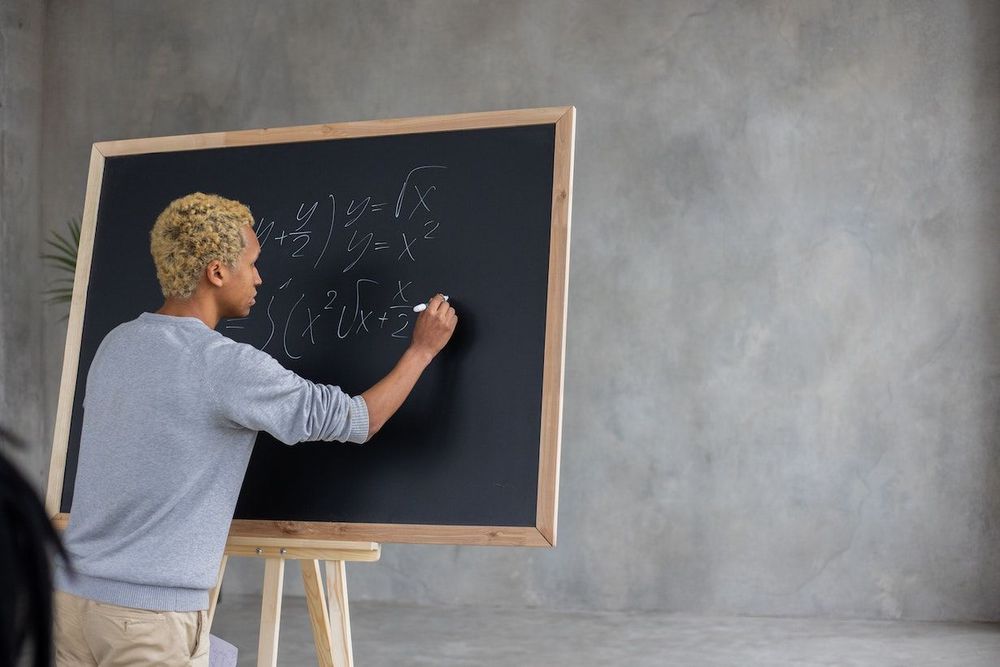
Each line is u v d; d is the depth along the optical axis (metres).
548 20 5.23
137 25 5.76
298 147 2.64
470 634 4.58
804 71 4.95
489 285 2.36
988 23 4.79
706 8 5.06
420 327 2.26
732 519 4.93
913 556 4.75
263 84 5.57
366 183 2.55
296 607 5.20
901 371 4.81
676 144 5.07
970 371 4.74
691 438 4.99
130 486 1.83
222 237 1.99
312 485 2.38
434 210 2.46
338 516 2.35
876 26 4.89
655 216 5.08
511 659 4.14
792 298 4.92
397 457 2.33
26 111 5.75
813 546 4.85
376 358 2.43
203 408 1.86
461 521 2.26
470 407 2.31
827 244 4.90
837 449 4.85
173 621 1.84
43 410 5.76
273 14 5.58
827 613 4.82
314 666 4.05
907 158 4.84
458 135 2.49
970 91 4.80
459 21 5.34
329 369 2.47
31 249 5.75
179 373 1.87
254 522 2.40
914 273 4.82
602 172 5.14
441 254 2.43
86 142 5.79
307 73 5.52
